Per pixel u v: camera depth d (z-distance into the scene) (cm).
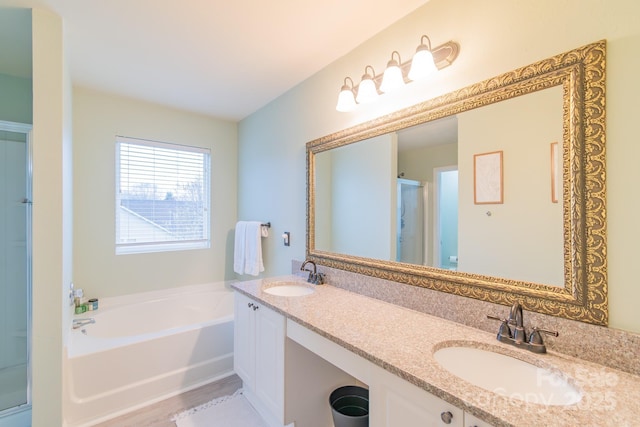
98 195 271
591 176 102
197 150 327
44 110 158
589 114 102
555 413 77
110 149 277
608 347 99
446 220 146
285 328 162
